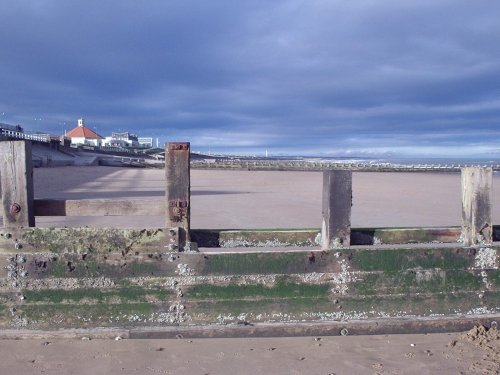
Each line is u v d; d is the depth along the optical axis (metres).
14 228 4.85
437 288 5.10
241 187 28.28
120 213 4.98
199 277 4.91
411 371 4.10
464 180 5.26
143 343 4.66
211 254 4.91
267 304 4.94
